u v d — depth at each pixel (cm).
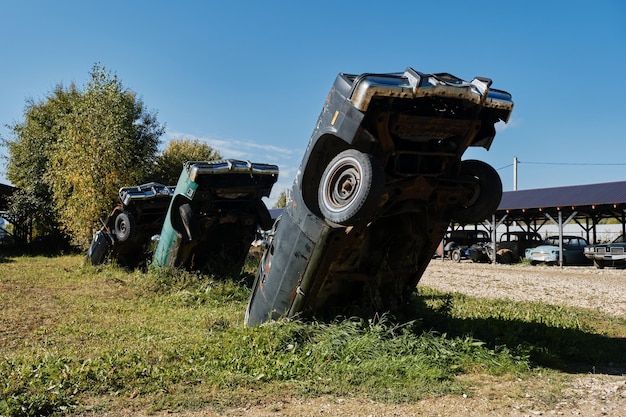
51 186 3388
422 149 700
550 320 955
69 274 1623
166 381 580
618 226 4794
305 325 735
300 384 573
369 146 665
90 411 496
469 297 1384
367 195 613
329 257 725
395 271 813
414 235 780
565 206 2766
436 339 693
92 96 2956
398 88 612
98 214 2889
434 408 510
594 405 519
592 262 2978
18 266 2044
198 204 1295
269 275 805
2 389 518
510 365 650
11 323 923
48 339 804
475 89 653
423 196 715
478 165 744
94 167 2881
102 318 984
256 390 560
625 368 686
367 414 492
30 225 3722
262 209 1354
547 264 3011
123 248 1689
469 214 750
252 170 1283
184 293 1208
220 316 1015
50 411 491
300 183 739
